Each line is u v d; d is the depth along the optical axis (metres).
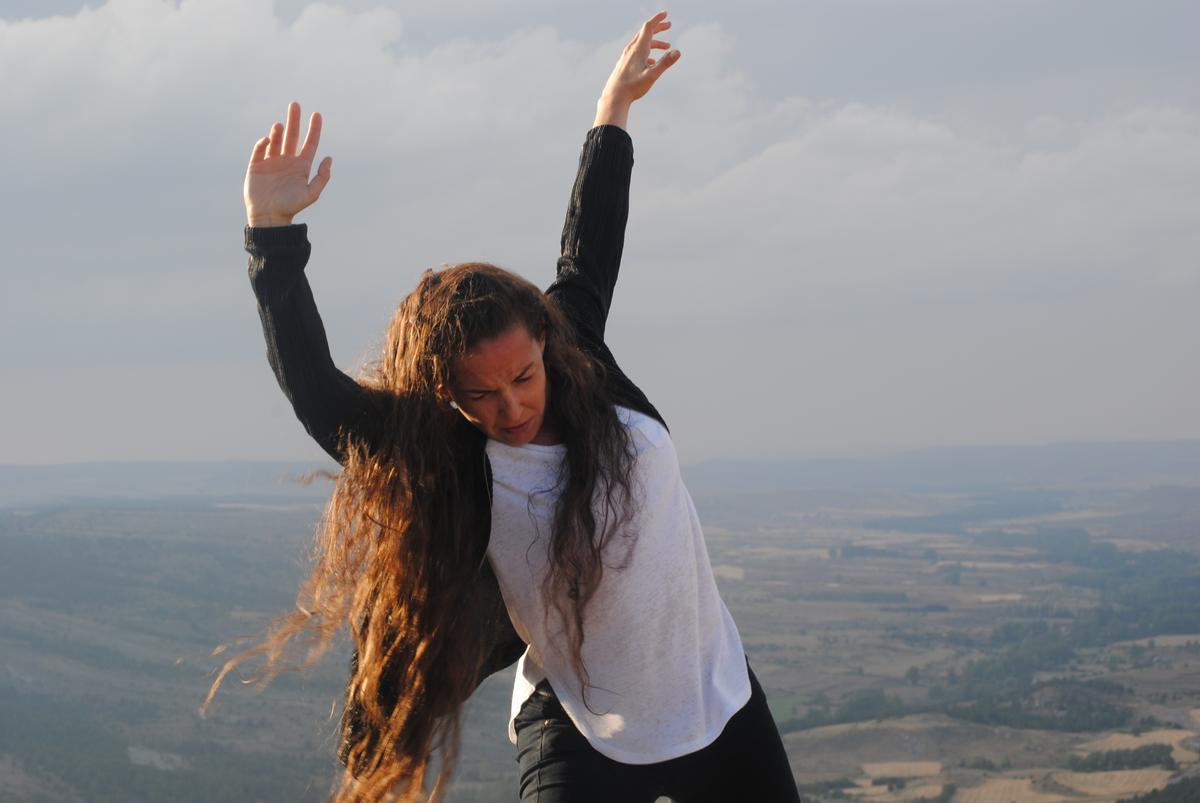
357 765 2.30
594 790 2.34
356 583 2.27
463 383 2.06
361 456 2.19
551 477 2.17
